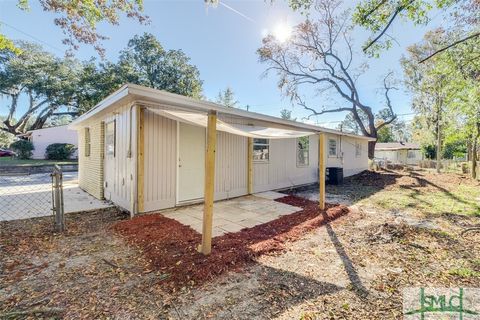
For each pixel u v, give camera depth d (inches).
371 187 398.6
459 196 314.3
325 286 102.1
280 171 361.7
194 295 93.8
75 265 116.0
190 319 80.7
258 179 323.0
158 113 188.4
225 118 263.9
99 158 266.7
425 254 135.3
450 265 122.3
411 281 106.8
